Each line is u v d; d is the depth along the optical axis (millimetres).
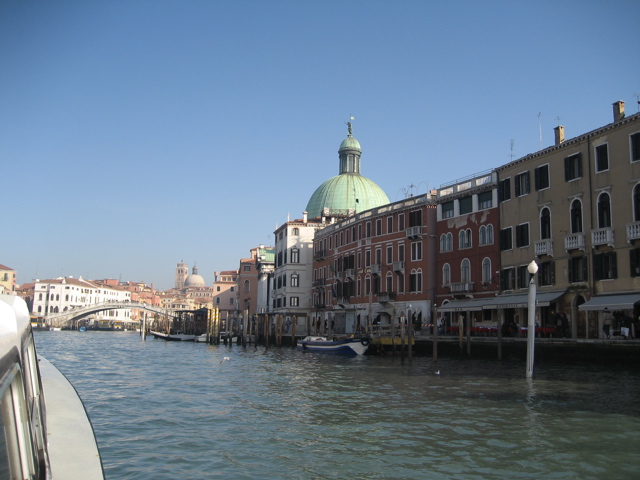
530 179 38594
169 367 33688
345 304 60719
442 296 47125
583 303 33938
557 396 19828
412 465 11297
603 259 32844
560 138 37875
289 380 25719
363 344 43656
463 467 11117
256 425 15117
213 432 14289
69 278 138625
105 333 117875
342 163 81750
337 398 19734
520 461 11508
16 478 4395
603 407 17531
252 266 106688
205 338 75438
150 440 13477
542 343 32031
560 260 35688
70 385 9359
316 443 13070
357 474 10758
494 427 14625
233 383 24609
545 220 37281
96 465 6262
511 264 40000
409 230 50375
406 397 19859
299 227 73625
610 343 28406
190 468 11203
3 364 4008
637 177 31125
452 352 38969
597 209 33375
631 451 12211
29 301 129875
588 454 11984
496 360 35281
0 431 4176
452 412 16781
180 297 195375
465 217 45156
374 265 55031
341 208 76438
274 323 74125
